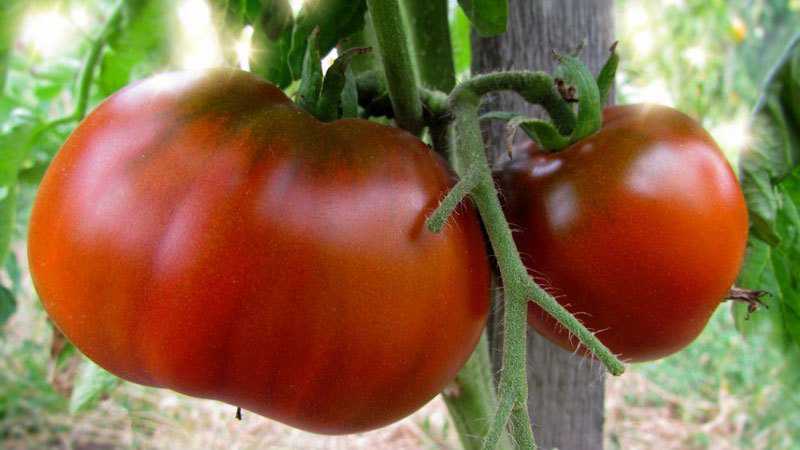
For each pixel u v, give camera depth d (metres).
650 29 1.25
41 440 0.96
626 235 0.25
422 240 0.23
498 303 0.32
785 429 1.01
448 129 0.28
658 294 0.25
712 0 1.34
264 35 0.30
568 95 0.27
